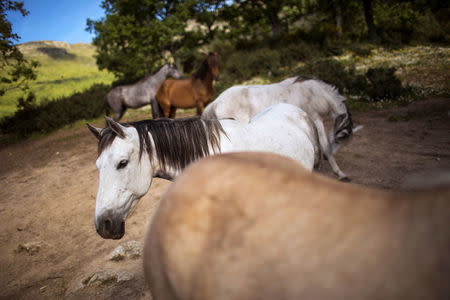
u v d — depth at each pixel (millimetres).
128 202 1716
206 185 626
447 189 427
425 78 8391
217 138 1912
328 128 6031
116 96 9172
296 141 2096
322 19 21344
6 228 4039
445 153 4047
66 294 2430
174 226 638
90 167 6320
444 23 14273
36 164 7164
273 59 12992
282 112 2326
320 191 526
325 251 463
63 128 11047
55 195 5047
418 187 473
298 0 20625
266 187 564
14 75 10500
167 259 648
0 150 9430
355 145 5008
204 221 598
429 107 6172
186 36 17391
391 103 7145
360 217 468
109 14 15445
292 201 527
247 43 17156
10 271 2975
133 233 3354
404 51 12086
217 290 542
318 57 13156
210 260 561
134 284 2363
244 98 3617
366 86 8156
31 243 3457
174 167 1878
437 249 396
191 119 1948
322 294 448
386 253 425
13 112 17797
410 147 4500
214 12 18641
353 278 433
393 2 16359
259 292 498
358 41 15305
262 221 528
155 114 9086
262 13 18578
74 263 2947
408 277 403
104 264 2793
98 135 1819
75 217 4117
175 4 16547
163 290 711
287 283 475
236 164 640
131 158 1698
